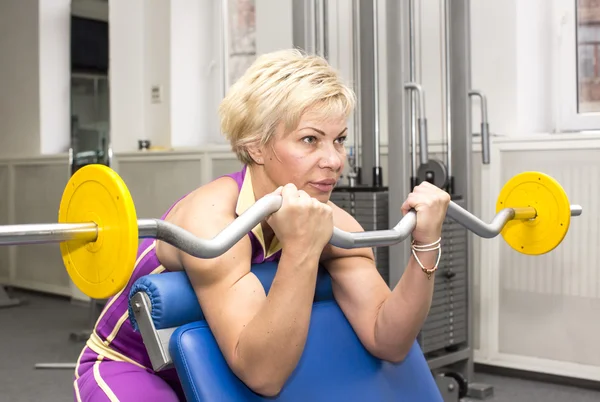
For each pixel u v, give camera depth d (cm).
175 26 515
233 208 129
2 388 336
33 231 98
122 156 518
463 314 315
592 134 315
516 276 342
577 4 352
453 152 321
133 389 127
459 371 321
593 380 322
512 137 336
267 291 128
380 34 389
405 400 140
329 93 123
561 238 156
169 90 518
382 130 385
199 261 117
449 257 305
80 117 459
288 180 126
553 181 157
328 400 128
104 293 101
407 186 276
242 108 127
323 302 141
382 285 142
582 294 323
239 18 500
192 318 124
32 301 566
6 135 611
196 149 470
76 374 141
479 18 358
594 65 349
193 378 115
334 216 148
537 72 356
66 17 583
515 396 313
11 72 604
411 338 136
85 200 105
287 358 114
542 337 335
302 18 306
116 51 531
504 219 155
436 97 371
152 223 101
